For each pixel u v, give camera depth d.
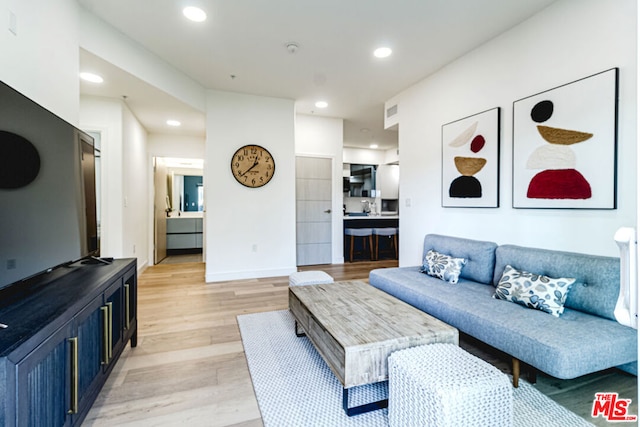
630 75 1.90
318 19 2.56
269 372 1.95
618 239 0.73
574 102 2.16
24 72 1.64
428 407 1.20
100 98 3.56
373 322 1.78
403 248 4.11
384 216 6.96
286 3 2.35
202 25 2.65
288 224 4.60
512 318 1.82
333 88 4.09
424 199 3.72
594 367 1.50
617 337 1.56
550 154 2.32
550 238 2.34
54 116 1.61
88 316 1.42
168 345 2.33
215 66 3.45
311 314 1.96
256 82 3.89
